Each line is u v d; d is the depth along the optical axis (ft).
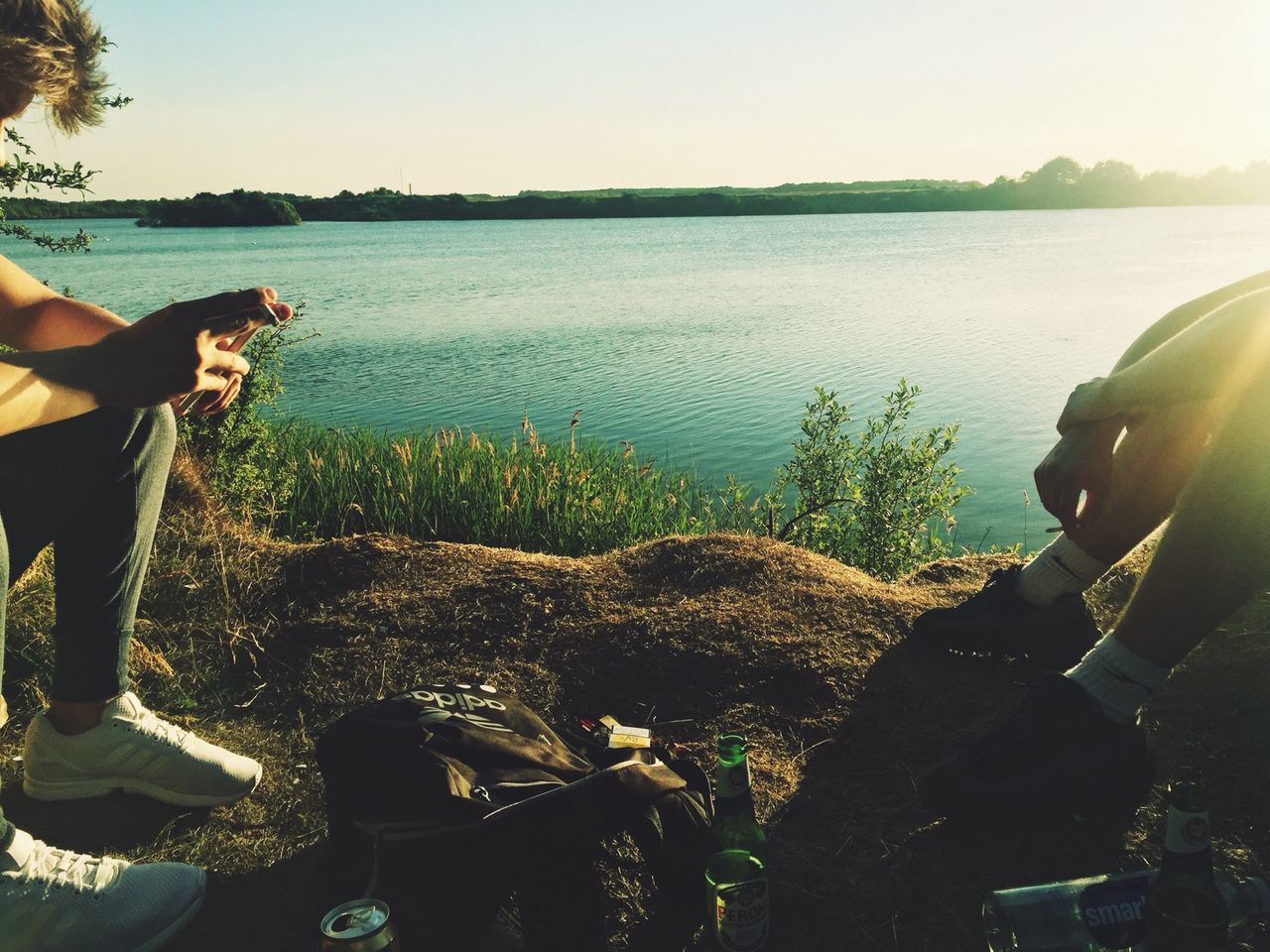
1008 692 7.93
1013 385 60.08
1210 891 4.34
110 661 6.59
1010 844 6.10
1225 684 7.64
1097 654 6.00
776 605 9.51
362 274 196.34
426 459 21.95
